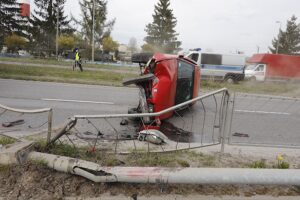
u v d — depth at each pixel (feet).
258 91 53.52
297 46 196.54
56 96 32.24
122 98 33.71
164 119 23.07
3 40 123.85
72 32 147.13
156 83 20.39
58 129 14.74
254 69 79.56
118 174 10.55
